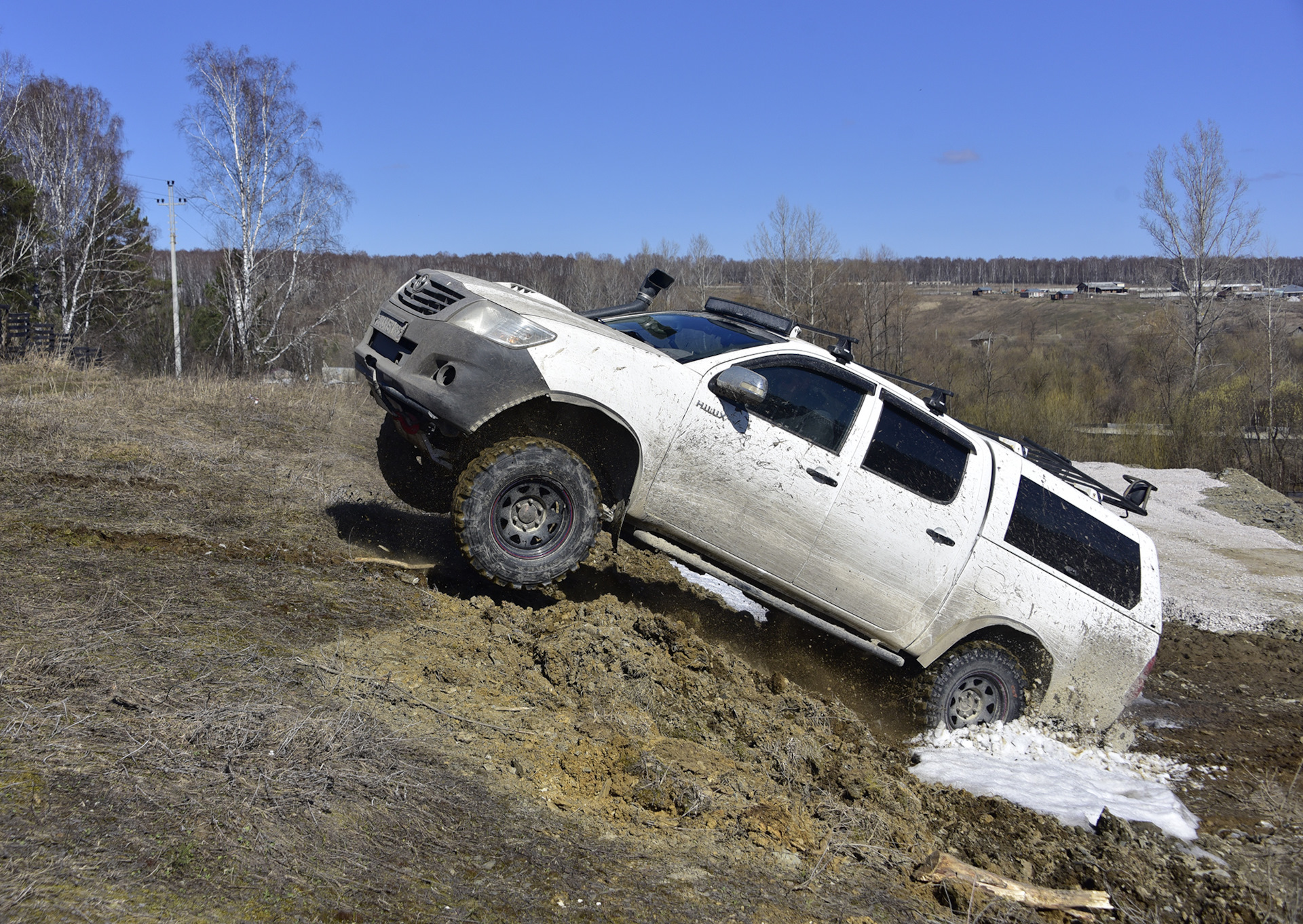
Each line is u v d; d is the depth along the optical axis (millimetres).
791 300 45281
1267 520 18094
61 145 39562
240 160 35844
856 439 5582
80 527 5344
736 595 7801
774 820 3699
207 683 3645
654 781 3732
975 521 5883
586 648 4742
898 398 5793
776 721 4863
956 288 159750
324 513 6703
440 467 6164
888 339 45000
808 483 5418
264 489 7086
